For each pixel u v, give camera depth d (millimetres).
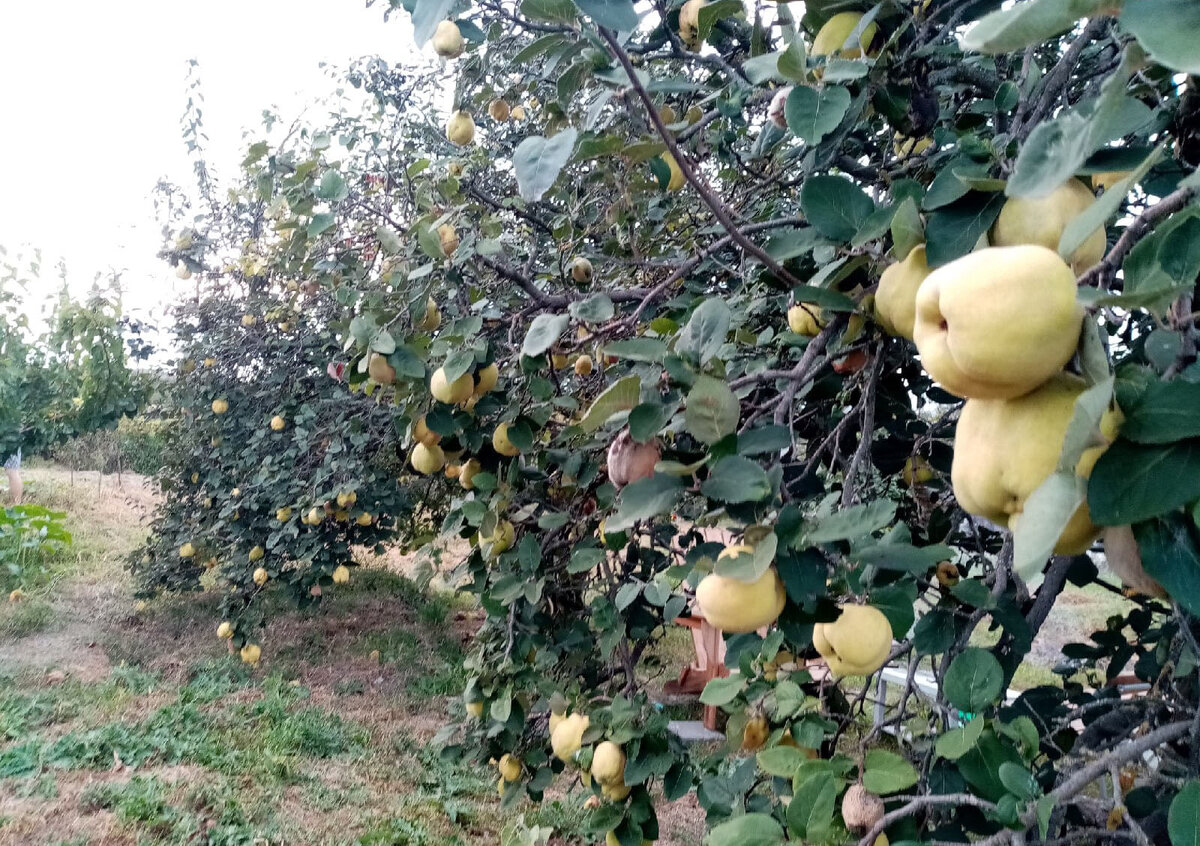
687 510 1985
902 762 1425
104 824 4406
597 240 3605
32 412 13906
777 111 1728
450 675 7438
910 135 1880
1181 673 1816
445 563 9453
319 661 7688
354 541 7461
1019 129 1387
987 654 1446
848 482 1525
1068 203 1093
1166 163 1296
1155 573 837
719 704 1849
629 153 1705
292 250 3809
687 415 1354
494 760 3223
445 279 2732
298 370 6957
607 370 2557
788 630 1363
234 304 7418
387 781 5430
